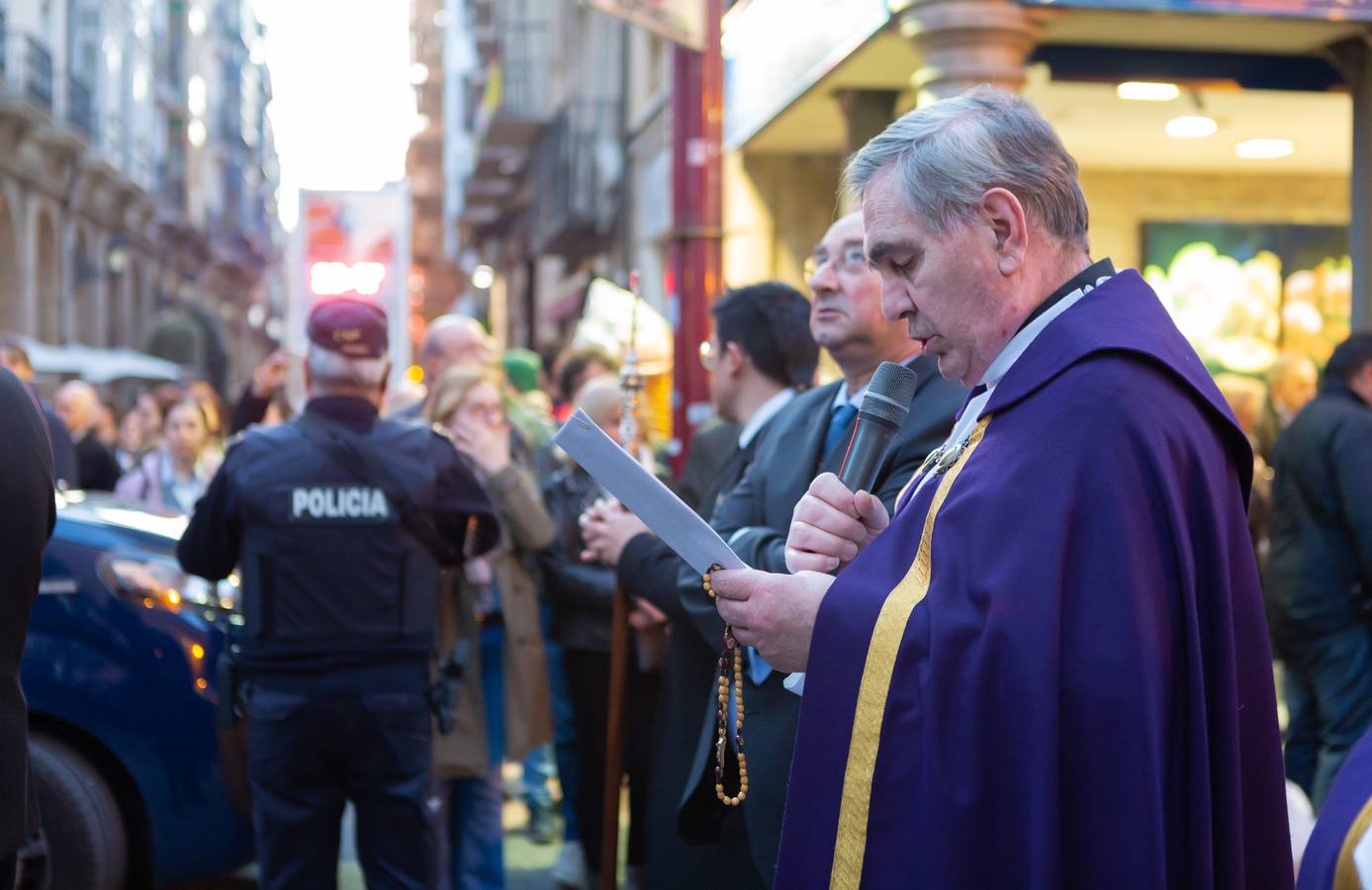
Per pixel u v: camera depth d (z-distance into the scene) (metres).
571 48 21.62
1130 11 6.38
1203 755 1.68
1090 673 1.65
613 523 3.57
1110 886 1.63
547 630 5.25
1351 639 4.72
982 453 1.80
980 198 1.82
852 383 2.89
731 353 3.93
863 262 2.79
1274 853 1.81
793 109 9.28
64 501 4.70
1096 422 1.71
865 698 1.78
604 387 5.21
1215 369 10.55
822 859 1.78
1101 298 1.83
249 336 62.88
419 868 3.59
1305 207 10.52
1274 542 4.92
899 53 7.76
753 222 10.85
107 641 4.11
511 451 5.34
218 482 3.59
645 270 16.92
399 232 7.91
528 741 4.59
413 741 3.58
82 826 4.02
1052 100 8.12
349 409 3.63
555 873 5.15
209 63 54.41
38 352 22.55
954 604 1.72
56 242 31.17
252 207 66.25
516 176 28.94
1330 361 4.91
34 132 28.16
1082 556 1.68
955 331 1.87
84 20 32.88
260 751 3.52
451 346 5.35
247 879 5.07
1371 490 4.59
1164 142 9.47
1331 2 6.45
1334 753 4.75
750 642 1.99
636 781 4.69
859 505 2.07
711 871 3.11
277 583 3.50
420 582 3.61
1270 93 7.64
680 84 6.37
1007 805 1.66
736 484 3.51
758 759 2.66
